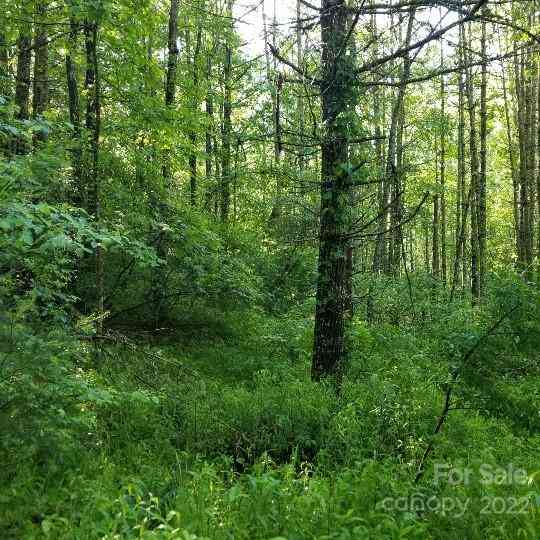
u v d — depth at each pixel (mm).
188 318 11367
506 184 28109
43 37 9445
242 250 13586
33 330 4297
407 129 17469
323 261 7488
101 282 7320
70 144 6816
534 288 10984
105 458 4977
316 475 5293
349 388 7570
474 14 5547
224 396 7148
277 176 7613
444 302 15297
